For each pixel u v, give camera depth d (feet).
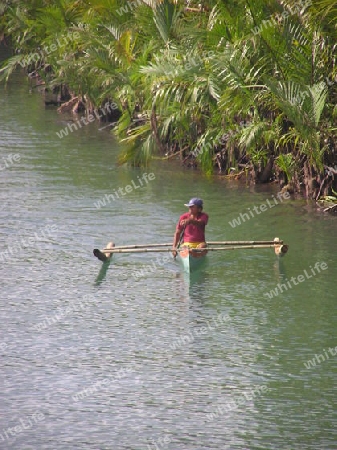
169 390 84.38
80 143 204.44
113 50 177.99
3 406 80.84
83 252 125.29
